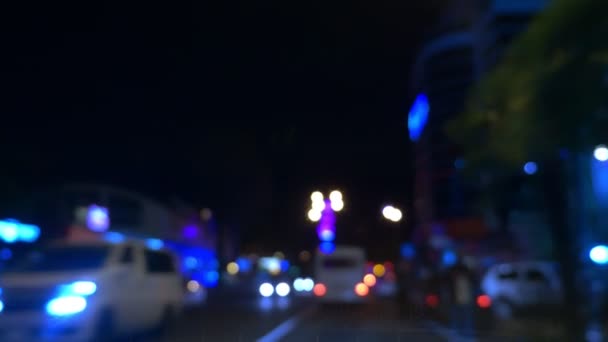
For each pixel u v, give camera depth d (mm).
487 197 16516
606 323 15133
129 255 13344
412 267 23500
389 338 14562
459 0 28812
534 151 9984
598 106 8680
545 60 8961
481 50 29891
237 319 19984
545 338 14344
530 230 22828
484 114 12797
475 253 35969
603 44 8414
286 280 43000
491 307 15992
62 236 38562
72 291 11148
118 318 12109
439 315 18281
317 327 17203
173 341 13906
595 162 19203
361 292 27281
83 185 41344
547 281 20141
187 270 44562
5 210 33719
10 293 11086
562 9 8531
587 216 19125
